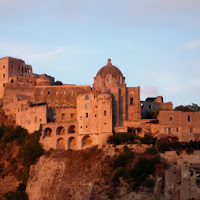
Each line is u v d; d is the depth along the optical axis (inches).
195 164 5723.4
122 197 5531.5
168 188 5423.2
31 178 6427.2
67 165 6259.8
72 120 6993.1
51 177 6220.5
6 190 6555.1
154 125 6648.6
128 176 5639.8
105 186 5669.3
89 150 6427.2
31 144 6786.4
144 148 6082.7
